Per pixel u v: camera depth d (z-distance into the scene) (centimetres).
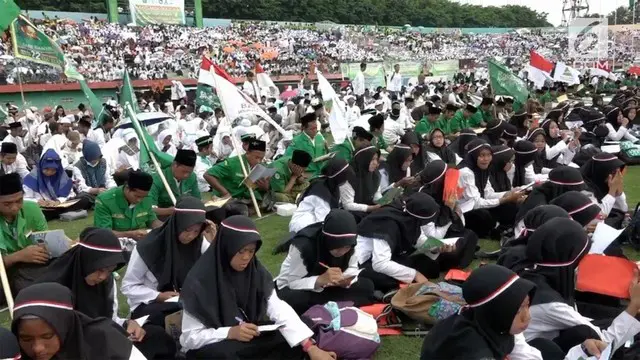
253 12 5909
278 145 1316
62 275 385
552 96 2172
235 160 869
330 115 986
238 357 372
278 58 4250
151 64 3412
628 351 370
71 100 2578
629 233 627
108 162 1059
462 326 311
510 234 680
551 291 379
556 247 381
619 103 1524
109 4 4166
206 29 4591
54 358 292
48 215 881
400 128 1342
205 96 1925
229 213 668
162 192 719
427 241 528
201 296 372
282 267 487
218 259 379
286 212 853
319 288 464
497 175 740
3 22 630
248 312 392
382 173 787
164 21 4425
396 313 471
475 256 629
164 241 452
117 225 606
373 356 424
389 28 6028
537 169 902
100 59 3272
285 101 2211
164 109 2027
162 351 394
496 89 1442
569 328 372
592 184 673
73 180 934
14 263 501
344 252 464
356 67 2600
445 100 2017
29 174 890
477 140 727
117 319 421
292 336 383
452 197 599
